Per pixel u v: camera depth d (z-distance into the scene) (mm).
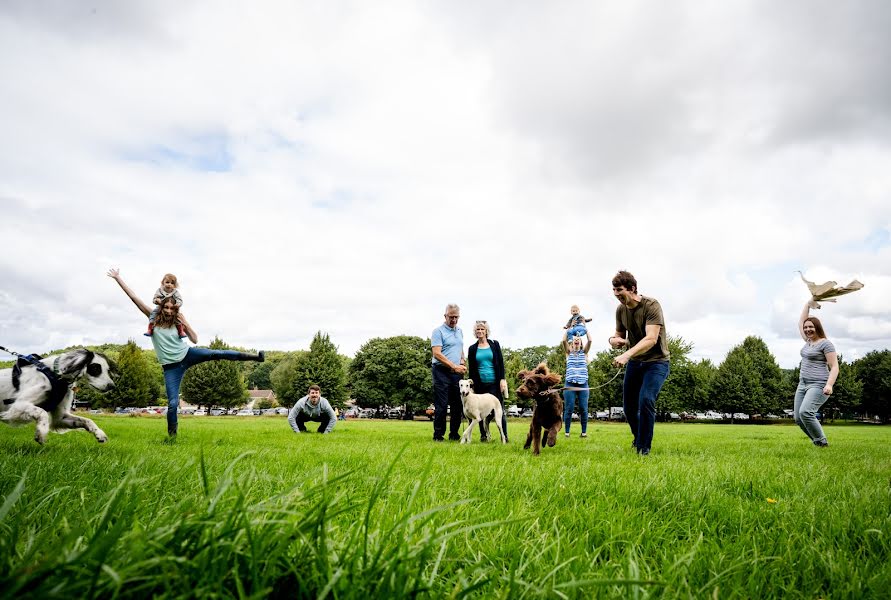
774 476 3693
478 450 6289
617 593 1275
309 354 58000
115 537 907
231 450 5113
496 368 9422
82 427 5617
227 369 62438
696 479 3244
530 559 1468
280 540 1110
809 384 7820
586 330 11141
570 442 8500
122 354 61375
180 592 912
